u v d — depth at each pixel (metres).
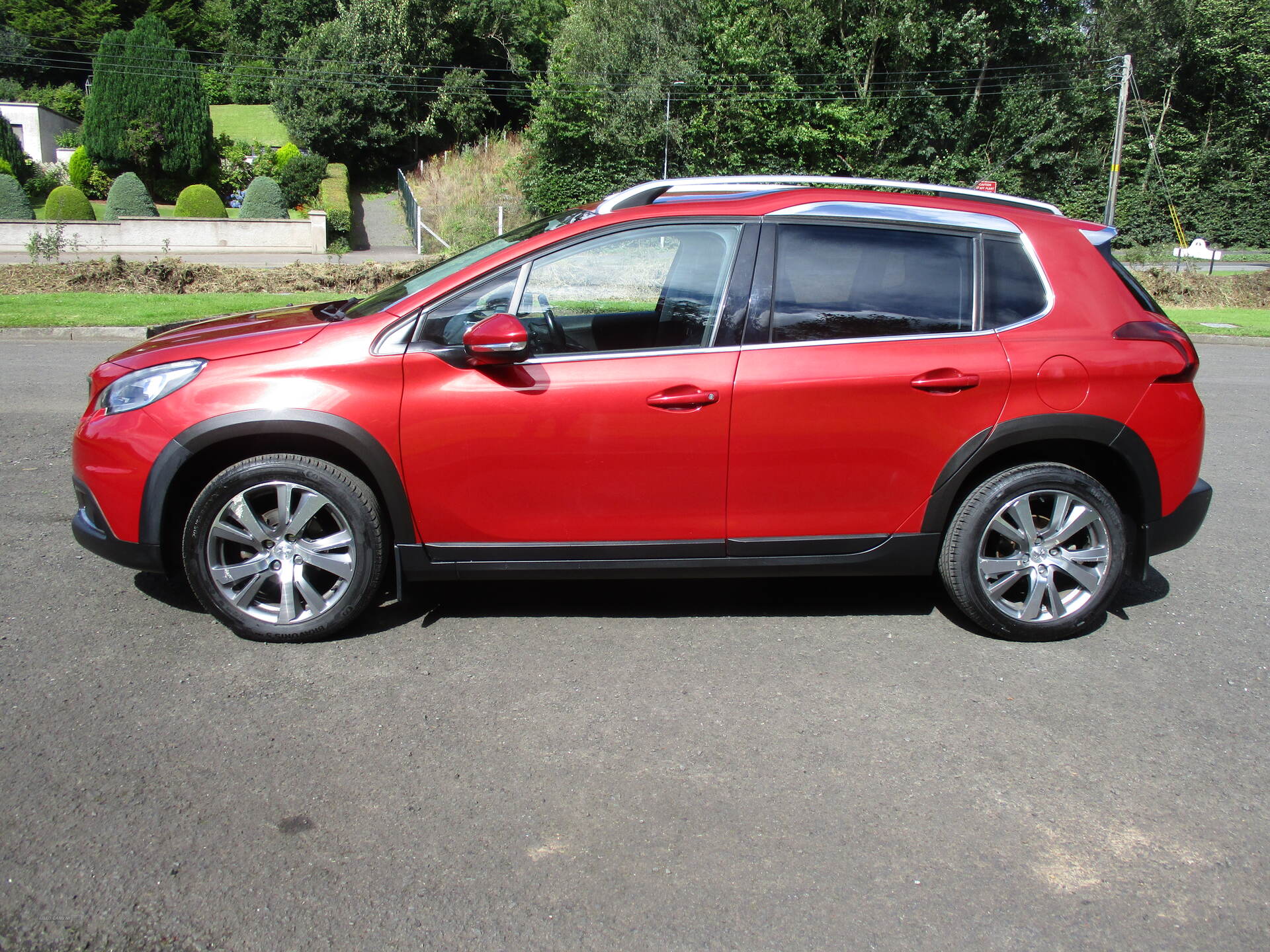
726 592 4.52
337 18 55.34
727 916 2.37
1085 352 3.86
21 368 10.01
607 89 39.72
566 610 4.26
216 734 3.13
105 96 40.72
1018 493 3.88
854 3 42.41
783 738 3.21
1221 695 3.58
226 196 44.12
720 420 3.72
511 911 2.37
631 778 2.95
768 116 40.91
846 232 3.85
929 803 2.86
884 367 3.76
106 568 4.55
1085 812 2.84
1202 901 2.47
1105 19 48.47
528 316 3.78
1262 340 16.73
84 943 2.22
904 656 3.87
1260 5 51.94
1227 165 52.00
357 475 3.84
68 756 2.97
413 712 3.32
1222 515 6.02
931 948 2.28
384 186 49.25
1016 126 44.53
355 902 2.38
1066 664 3.83
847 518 3.87
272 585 3.89
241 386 3.65
